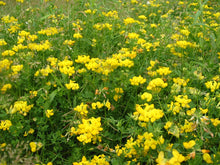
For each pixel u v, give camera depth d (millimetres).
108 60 442
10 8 797
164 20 817
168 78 472
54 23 689
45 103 383
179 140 337
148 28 784
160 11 1011
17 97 387
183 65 569
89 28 718
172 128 301
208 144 345
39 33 602
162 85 381
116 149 331
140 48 574
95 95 429
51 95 388
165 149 274
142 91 460
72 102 440
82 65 533
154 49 598
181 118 364
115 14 785
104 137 371
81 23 710
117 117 433
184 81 429
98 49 622
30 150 355
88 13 750
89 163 300
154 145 281
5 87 344
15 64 428
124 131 342
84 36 673
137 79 410
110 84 458
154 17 931
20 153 293
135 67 546
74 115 377
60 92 409
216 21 812
